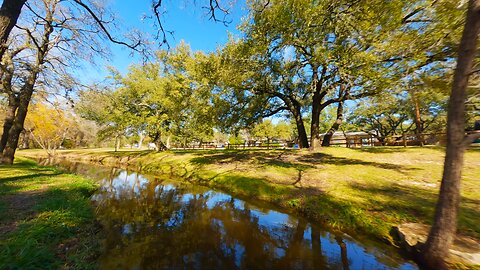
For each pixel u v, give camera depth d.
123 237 4.92
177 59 22.22
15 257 3.15
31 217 4.69
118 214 6.54
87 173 15.57
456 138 3.24
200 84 17.81
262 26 8.98
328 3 5.86
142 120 25.84
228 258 4.26
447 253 3.37
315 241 4.96
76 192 7.52
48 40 10.55
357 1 5.59
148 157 22.61
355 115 35.91
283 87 15.70
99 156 28.89
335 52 8.18
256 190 8.82
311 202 6.79
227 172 12.10
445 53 6.43
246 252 4.50
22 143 44.91
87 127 37.53
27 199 5.96
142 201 8.48
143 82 25.09
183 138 33.31
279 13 8.07
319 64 9.96
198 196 9.23
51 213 5.02
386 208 5.68
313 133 17.09
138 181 12.99
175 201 8.53
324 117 41.56
